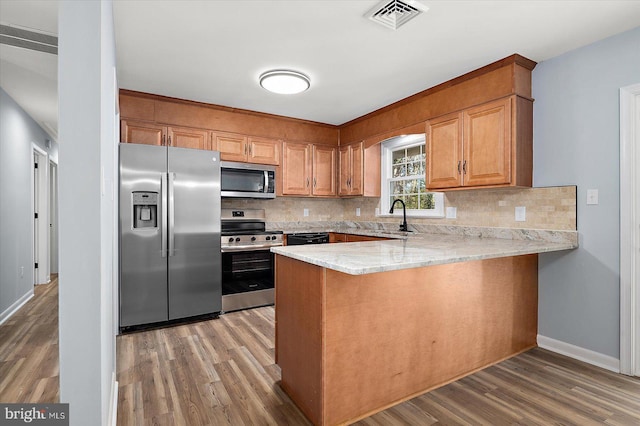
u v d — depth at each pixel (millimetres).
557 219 2590
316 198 4941
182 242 3230
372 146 4312
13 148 3623
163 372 2240
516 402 1922
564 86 2555
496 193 3037
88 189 1143
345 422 1739
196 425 1706
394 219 4207
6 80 3104
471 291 2262
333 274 1708
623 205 2248
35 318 3451
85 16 1148
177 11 2031
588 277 2426
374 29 2240
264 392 2020
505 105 2658
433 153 3244
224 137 3875
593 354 2396
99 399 1162
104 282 1236
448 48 2494
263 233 3836
